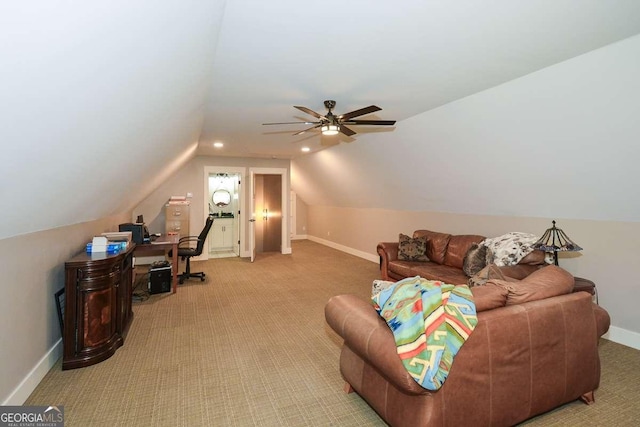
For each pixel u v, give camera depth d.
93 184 2.49
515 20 1.88
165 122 2.72
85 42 1.04
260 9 1.77
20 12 0.75
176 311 3.83
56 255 2.65
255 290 4.74
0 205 1.54
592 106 2.48
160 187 6.65
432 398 1.51
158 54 1.58
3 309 1.88
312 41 2.13
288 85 2.91
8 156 1.25
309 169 7.77
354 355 2.07
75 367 2.49
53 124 1.32
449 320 1.56
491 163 3.67
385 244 4.98
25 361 2.13
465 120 3.43
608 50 2.15
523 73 2.61
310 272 5.91
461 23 1.91
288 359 2.68
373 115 3.82
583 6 1.74
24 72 0.93
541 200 3.58
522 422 1.92
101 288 2.62
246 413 2.00
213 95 3.19
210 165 7.07
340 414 2.00
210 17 1.71
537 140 3.04
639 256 2.93
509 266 3.19
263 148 6.16
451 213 5.03
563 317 1.89
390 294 1.77
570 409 2.04
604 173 2.83
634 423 1.92
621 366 2.60
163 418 1.94
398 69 2.56
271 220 8.18
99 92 1.42
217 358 2.69
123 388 2.25
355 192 6.91
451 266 4.34
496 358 1.66
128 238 3.25
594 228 3.24
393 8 1.76
